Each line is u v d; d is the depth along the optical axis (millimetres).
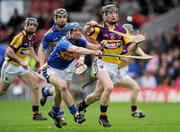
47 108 47375
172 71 58562
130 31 36844
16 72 35344
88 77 56062
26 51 34938
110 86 30500
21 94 60312
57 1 75500
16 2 70125
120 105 52125
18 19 67312
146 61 59219
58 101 30609
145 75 58531
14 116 39812
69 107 29578
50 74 30141
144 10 72062
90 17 71375
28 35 34562
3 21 69625
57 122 30734
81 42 30172
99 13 68438
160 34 62875
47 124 33781
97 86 32281
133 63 58812
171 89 56906
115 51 31312
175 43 61844
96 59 31328
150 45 61969
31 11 74562
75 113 29531
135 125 33250
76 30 29375
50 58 30281
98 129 30469
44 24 67188
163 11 73125
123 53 32438
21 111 44594
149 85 58375
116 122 35375
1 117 39000
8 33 66250
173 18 70438
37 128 31359
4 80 35844
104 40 31078
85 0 74688
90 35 31125
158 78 58438
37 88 35344
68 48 29203
